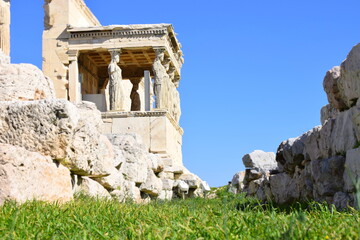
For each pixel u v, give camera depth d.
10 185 9.19
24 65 12.95
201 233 5.98
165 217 7.57
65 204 9.52
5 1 23.20
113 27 33.78
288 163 14.80
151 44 33.78
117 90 32.78
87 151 12.20
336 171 10.76
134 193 18.14
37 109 10.93
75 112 11.29
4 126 10.96
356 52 10.09
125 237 6.21
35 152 10.47
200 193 28.95
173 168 28.17
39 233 6.40
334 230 5.90
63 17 34.56
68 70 34.25
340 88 11.05
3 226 6.69
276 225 6.43
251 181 26.64
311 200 11.91
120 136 19.00
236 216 7.59
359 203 4.67
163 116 31.25
